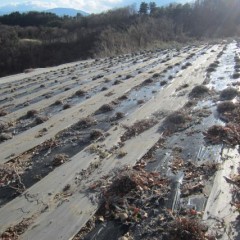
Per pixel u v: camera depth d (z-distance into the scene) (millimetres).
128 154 2227
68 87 4484
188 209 1586
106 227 1534
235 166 1944
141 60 6492
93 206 1688
